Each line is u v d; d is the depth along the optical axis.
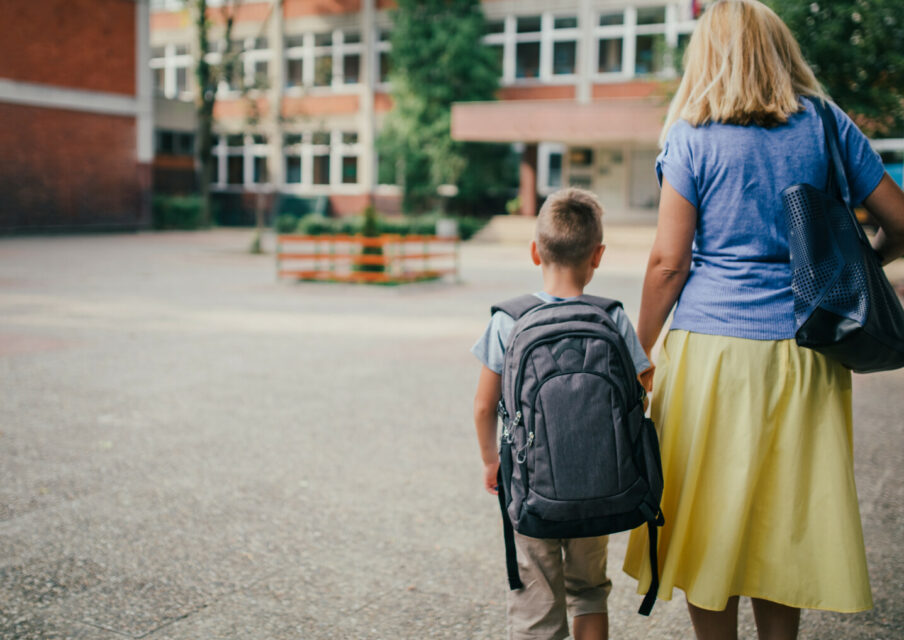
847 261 1.95
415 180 32.84
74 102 28.83
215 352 8.30
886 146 23.34
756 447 2.03
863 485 4.36
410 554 3.50
